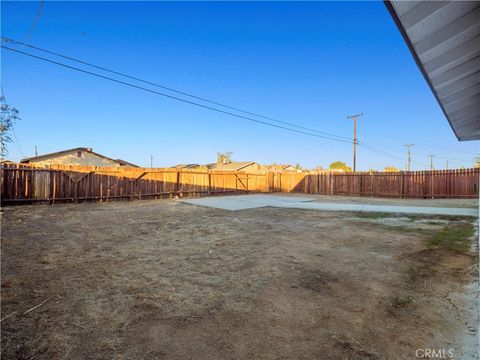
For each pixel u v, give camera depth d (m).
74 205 10.16
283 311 2.49
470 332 2.12
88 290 2.90
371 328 2.22
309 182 18.44
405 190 14.63
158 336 2.11
